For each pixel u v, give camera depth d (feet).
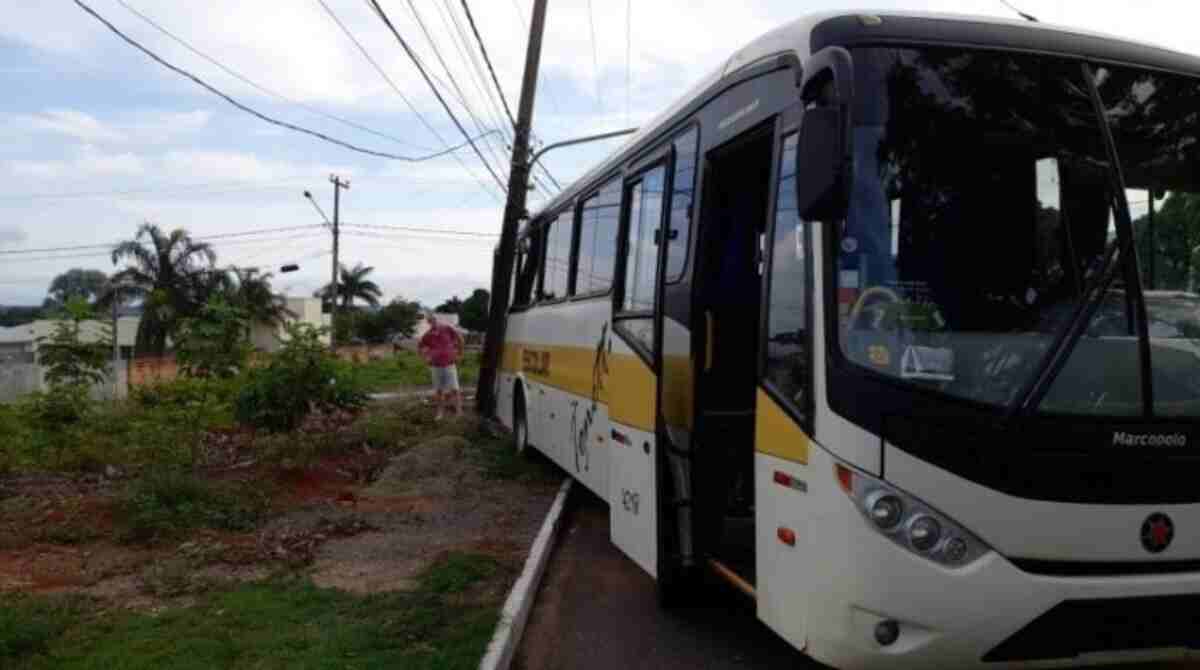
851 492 14.40
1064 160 15.81
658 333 22.97
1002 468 14.32
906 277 15.16
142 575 24.27
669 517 22.17
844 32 15.99
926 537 14.14
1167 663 18.93
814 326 15.31
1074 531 14.40
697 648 20.85
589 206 33.09
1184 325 15.52
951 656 14.20
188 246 161.27
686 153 22.86
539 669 19.62
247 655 18.51
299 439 41.39
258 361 40.63
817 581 14.97
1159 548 14.64
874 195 15.34
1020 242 15.43
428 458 41.42
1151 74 16.52
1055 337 14.96
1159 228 15.79
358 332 236.84
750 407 21.48
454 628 20.18
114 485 34.83
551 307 38.14
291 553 26.50
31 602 21.18
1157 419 14.85
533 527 30.73
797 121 16.84
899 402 14.42
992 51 16.10
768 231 17.67
